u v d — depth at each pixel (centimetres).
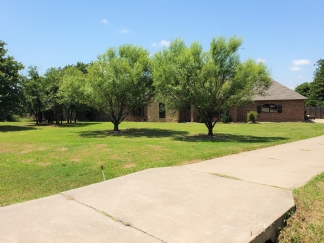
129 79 1585
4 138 1469
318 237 324
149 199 413
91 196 430
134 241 289
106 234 304
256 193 439
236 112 2950
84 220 341
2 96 2245
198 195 430
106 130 1973
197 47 1325
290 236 330
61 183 589
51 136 1569
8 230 315
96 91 1630
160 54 1436
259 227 316
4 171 695
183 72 1267
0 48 2369
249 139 1337
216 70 1286
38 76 2733
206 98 1300
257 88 1422
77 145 1136
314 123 2570
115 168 698
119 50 1697
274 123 2631
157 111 3372
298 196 431
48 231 312
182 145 1092
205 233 304
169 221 335
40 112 3116
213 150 922
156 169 615
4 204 442
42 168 721
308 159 745
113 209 375
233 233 303
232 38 1328
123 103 1769
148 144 1135
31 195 507
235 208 374
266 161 715
